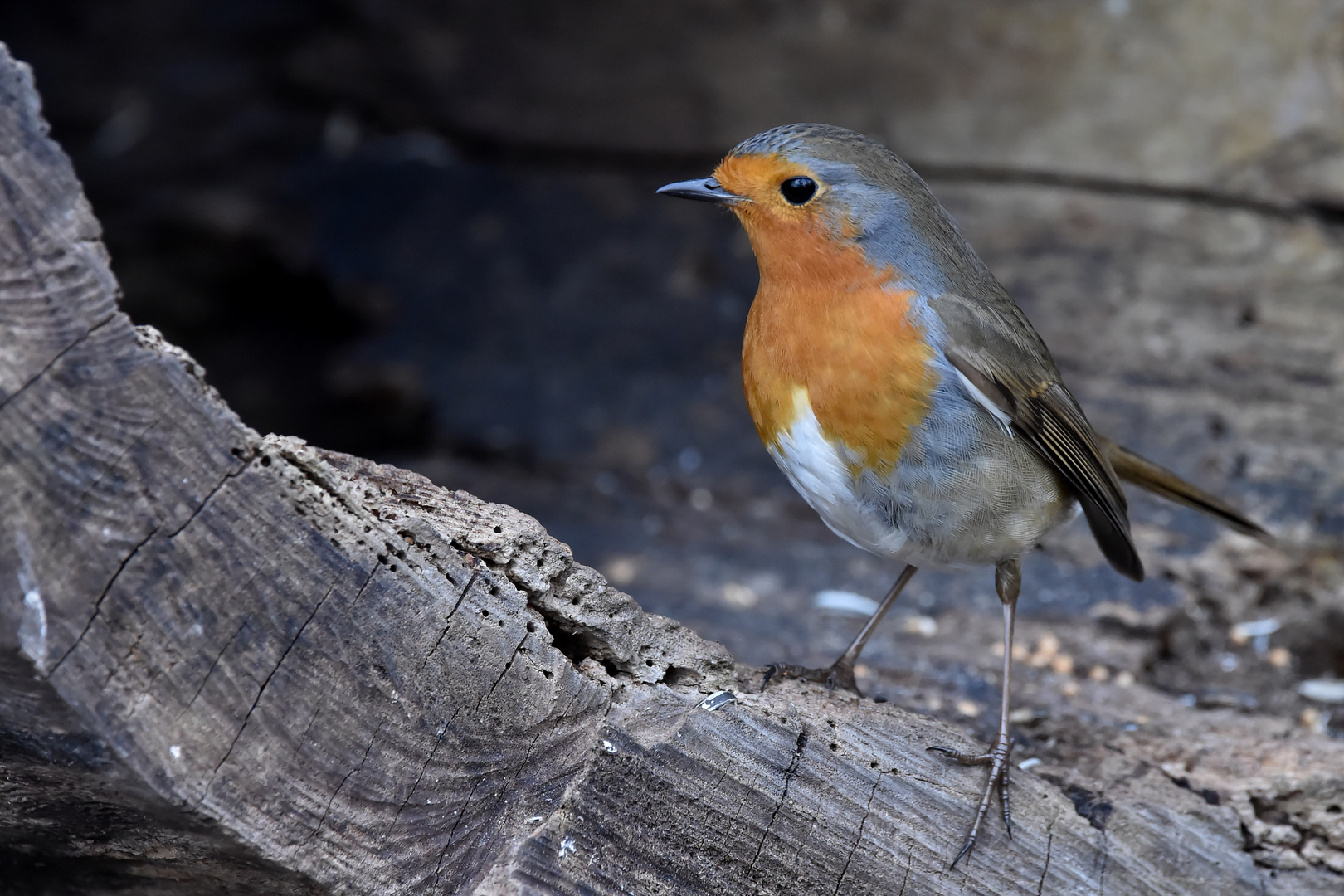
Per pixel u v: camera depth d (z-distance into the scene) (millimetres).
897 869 5367
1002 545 6227
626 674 5109
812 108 12625
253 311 14289
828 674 6414
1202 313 10969
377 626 4328
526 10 13664
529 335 12133
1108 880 5754
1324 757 6539
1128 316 11062
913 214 6055
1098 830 5797
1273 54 10984
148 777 3920
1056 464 6426
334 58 14398
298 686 4195
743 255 12531
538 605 4887
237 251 13859
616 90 13320
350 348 12852
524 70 13672
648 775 4852
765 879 5121
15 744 4066
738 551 9516
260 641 4102
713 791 4988
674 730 4938
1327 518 9375
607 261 12672
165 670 3918
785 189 5887
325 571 4207
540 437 11102
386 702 4379
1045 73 11742
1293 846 6273
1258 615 8906
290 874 4324
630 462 10820
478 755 4609
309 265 13258
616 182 13352
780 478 10508
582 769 4785
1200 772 6438
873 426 5852
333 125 14406
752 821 5074
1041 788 5750
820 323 5875
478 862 4652
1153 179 11398
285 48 14898
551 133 13562
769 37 12742
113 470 3760
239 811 4137
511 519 4922
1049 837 5660
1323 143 10828
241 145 14453
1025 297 11320
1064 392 6672
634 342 12000
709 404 11297
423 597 4426
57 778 4223
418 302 12578
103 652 3775
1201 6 11203
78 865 5047
